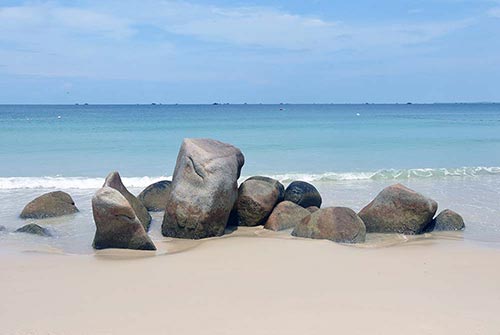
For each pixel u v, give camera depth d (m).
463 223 13.01
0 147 30.64
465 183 20.38
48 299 7.39
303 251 10.15
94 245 10.79
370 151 30.19
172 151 29.50
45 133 40.22
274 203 13.16
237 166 12.55
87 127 47.81
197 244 11.05
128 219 10.46
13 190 18.38
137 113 94.75
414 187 19.36
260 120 66.56
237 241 11.15
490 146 33.41
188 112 104.00
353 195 17.47
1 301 7.32
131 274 8.64
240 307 7.04
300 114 93.69
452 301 7.36
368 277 8.50
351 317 6.68
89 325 6.44
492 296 7.63
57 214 14.09
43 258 9.78
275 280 8.28
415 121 67.56
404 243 11.27
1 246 10.83
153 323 6.48
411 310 6.95
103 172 22.59
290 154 28.48
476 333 6.20
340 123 60.19
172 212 11.74
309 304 7.16
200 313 6.82
